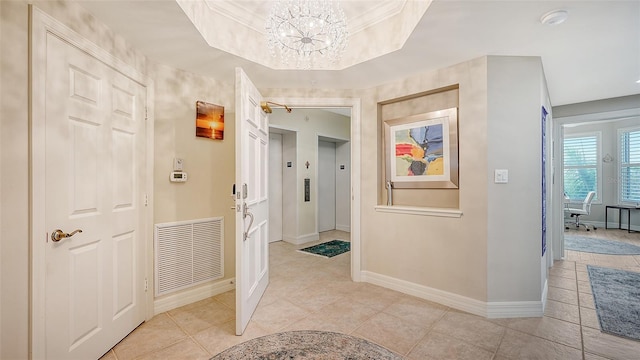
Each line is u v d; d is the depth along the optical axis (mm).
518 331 2154
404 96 2969
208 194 2820
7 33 1338
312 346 1314
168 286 2527
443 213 2652
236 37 2391
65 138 1599
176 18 1832
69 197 1623
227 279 2990
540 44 2203
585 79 2961
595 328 2182
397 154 3125
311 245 5129
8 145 1344
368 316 2410
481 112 2438
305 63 2518
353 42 2621
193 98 2705
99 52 1826
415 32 2029
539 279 2418
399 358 1225
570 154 7531
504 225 2412
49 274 1504
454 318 2375
